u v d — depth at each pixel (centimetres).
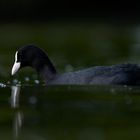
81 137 1041
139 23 5056
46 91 1566
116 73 1605
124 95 1465
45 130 1094
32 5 5441
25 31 4412
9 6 5362
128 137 1030
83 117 1207
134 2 5572
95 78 1612
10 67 2358
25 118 1206
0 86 1725
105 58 2684
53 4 5534
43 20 5419
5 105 1367
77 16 5581
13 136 1052
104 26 4844
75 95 1480
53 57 2766
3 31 4453
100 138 1027
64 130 1090
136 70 1614
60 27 4816
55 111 1275
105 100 1405
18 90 1622
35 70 2031
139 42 3528
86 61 2578
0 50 3106
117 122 1158
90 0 5678
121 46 3312
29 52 1839
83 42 3600
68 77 1684
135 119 1183
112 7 5619
